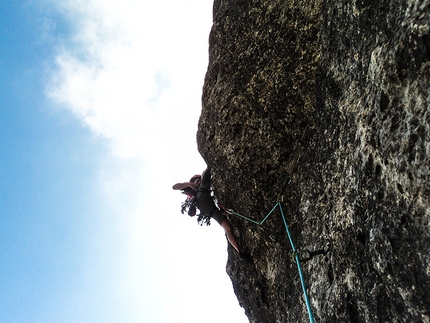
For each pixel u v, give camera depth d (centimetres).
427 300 255
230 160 583
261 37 529
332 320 379
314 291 426
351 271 355
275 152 520
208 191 672
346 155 364
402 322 285
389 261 286
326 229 409
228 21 593
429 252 243
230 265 718
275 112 509
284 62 493
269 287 586
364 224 322
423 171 240
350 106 358
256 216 573
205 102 646
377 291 310
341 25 378
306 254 463
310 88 467
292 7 485
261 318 635
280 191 523
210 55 655
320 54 446
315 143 451
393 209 277
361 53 338
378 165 296
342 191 371
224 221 656
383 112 291
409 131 254
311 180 455
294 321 487
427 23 238
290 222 512
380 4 302
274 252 561
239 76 559
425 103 241
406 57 260
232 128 567
